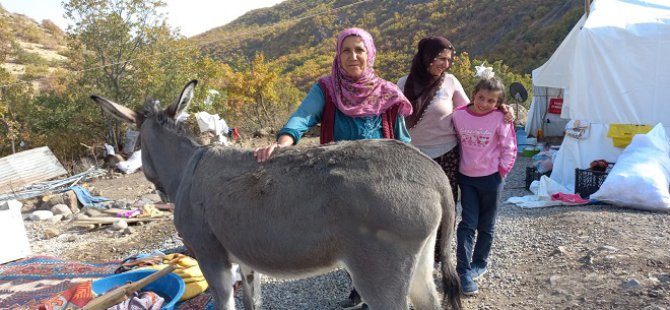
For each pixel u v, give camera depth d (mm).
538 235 5578
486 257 4461
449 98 4238
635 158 6555
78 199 9703
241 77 21359
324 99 3492
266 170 2945
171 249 5922
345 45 3281
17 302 4770
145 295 4004
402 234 2652
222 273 3242
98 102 3799
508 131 4086
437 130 4172
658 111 7590
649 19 7691
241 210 2945
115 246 6898
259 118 20516
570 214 6164
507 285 4363
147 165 3896
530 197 7367
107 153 15961
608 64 7711
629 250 4648
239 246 3018
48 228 8148
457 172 4266
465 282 4180
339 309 4242
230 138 15680
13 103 18016
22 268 5699
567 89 10789
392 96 3453
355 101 3381
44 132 17859
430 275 2961
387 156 2766
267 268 3008
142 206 8859
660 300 3635
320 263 2848
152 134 3768
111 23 18578
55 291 4973
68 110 17938
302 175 2820
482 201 4258
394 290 2703
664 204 5969
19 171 11031
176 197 3438
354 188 2668
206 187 3156
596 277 4180
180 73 20172
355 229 2676
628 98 7680
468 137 4082
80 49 19094
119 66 18953
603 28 7766
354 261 2717
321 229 2736
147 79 19078
